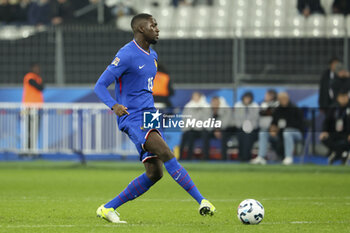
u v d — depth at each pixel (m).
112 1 82.38
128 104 23.59
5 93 67.62
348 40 69.75
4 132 64.06
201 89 64.69
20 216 26.39
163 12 82.88
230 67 71.31
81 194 37.47
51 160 66.50
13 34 78.44
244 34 72.81
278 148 63.28
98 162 65.50
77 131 62.97
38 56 72.69
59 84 69.00
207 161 63.28
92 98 66.88
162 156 22.77
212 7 82.88
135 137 23.31
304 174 54.03
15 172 56.31
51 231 21.23
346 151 61.97
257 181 47.22
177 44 72.00
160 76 62.06
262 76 67.94
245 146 62.84
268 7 81.56
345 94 61.66
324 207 30.14
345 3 78.81
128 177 50.75
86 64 72.06
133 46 23.69
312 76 70.00
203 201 22.38
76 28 72.31
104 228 21.95
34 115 63.50
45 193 38.03
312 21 79.06
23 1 82.25
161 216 26.58
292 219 25.16
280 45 70.62
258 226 22.28
